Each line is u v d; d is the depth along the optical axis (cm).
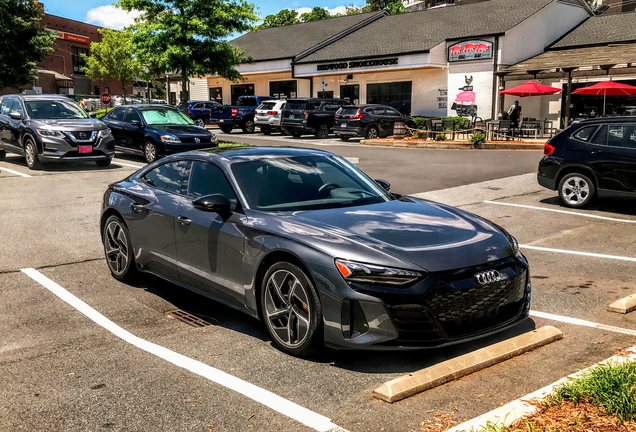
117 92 6756
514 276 410
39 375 391
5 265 674
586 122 1037
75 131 1478
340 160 571
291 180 505
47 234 830
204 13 2364
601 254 725
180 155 568
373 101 3281
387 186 572
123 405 348
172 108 1780
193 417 333
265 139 2641
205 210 467
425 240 411
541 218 958
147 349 435
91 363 410
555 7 3008
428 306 373
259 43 4081
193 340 453
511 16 2902
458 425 300
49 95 1641
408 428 316
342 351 427
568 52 2798
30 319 502
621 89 2228
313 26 4100
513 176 1417
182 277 526
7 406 348
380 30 3556
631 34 2762
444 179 1379
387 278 374
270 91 3869
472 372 383
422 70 3022
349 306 380
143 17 2386
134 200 576
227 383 376
